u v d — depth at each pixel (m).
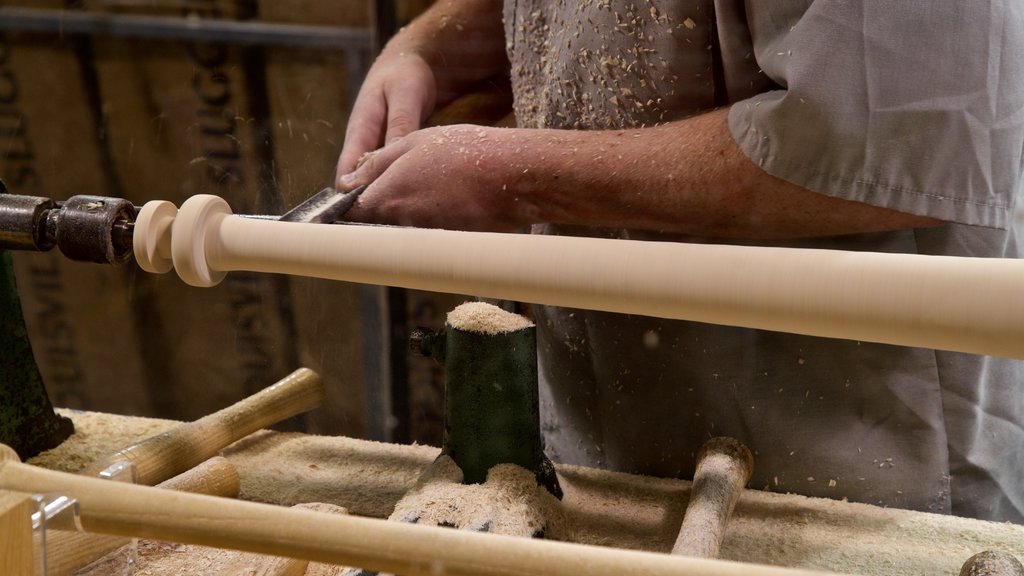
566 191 0.93
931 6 0.76
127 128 1.68
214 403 1.89
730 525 0.91
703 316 0.63
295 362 1.78
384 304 1.69
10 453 0.61
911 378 0.98
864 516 0.93
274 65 1.59
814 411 1.01
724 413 1.05
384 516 0.93
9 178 1.75
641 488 0.97
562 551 0.50
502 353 0.86
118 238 0.81
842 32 0.77
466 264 0.68
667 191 0.89
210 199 0.76
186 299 1.81
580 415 1.18
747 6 0.86
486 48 1.27
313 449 1.07
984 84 0.77
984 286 0.54
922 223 0.85
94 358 1.91
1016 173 0.83
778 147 0.81
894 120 0.78
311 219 0.89
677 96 0.97
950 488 1.02
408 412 1.76
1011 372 1.02
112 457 0.90
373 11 1.53
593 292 0.65
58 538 0.62
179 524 0.54
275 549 0.53
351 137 1.17
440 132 0.99
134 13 1.60
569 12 1.03
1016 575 0.71
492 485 0.84
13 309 1.00
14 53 1.66
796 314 0.59
